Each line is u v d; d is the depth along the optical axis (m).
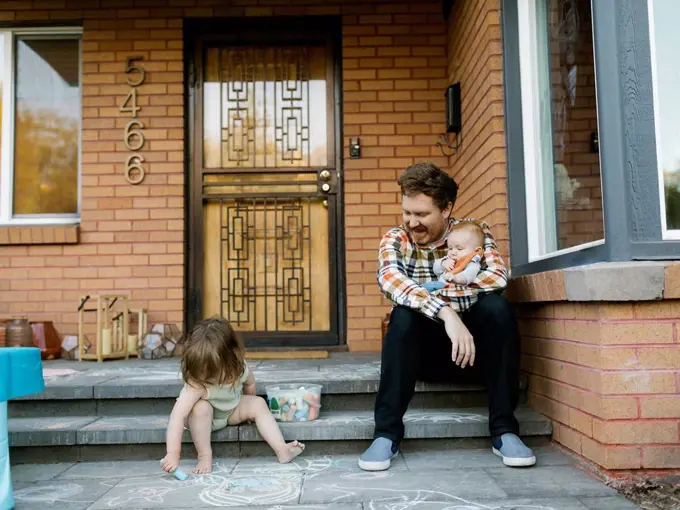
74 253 5.02
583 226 2.90
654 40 2.50
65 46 5.27
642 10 2.51
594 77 2.79
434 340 2.96
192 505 2.27
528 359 3.27
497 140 3.53
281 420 2.99
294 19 5.20
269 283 5.18
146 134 5.09
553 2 3.29
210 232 5.20
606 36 2.50
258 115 5.23
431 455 2.86
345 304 5.11
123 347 4.73
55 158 5.19
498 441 2.73
